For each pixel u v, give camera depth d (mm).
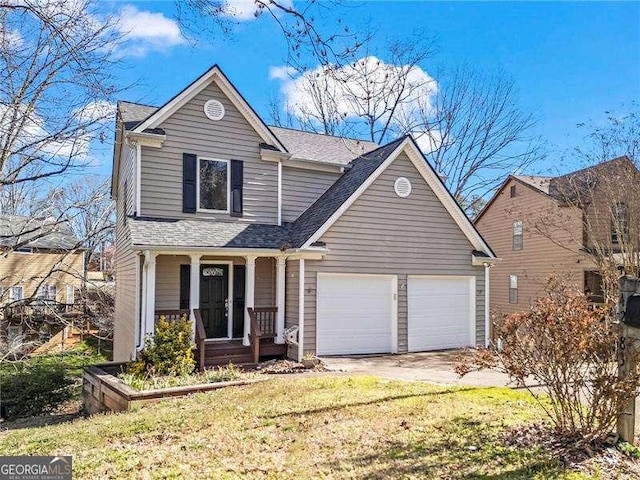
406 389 7789
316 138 16672
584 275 19516
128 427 6477
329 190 14531
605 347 4723
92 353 20891
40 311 15852
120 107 13453
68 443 6012
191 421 6520
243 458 4988
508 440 5047
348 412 6488
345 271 12195
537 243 22281
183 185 12211
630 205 16484
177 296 11992
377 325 12664
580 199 18750
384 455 4859
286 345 11992
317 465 4703
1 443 6551
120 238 15758
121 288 15422
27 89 9375
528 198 23016
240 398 7637
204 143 12547
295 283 12016
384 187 12758
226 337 12602
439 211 13523
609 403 4801
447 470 4391
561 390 4922
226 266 12750
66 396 13008
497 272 25344
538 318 4980
